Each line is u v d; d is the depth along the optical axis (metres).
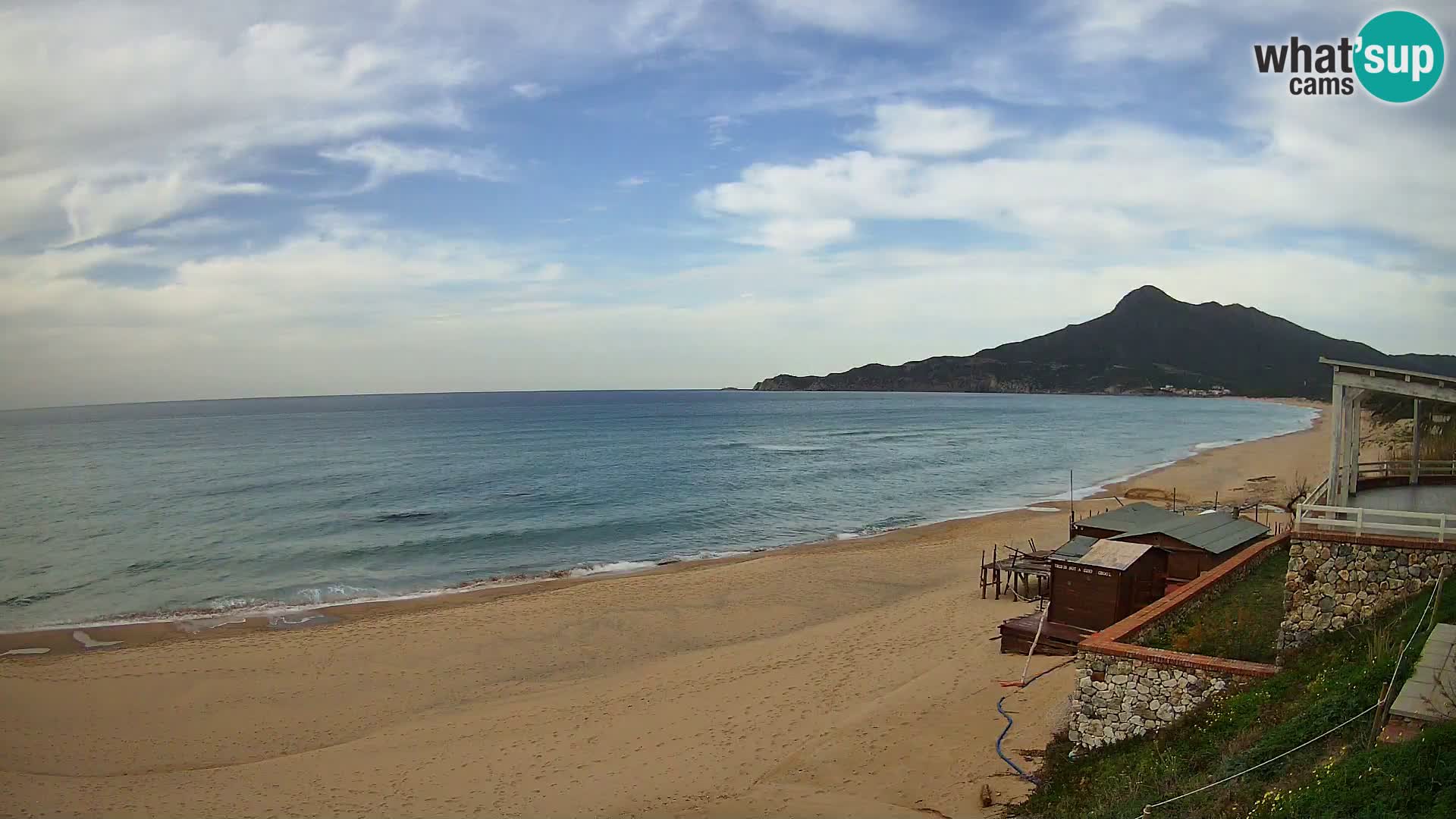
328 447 105.62
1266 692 12.64
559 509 54.16
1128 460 83.00
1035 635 20.94
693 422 159.88
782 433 127.75
